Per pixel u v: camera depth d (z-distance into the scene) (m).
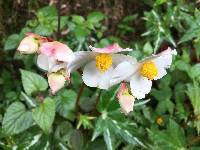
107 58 0.11
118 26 0.17
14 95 0.15
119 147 0.14
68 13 0.17
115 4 0.17
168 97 0.15
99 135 0.14
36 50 0.11
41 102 0.12
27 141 0.13
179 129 0.13
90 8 0.17
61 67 0.11
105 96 0.13
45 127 0.12
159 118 0.15
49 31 0.15
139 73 0.12
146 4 0.17
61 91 0.14
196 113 0.14
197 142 0.14
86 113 0.14
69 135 0.13
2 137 0.13
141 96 0.12
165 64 0.12
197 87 0.14
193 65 0.15
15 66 0.17
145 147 0.13
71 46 0.15
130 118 0.14
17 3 0.16
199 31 0.15
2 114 0.14
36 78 0.12
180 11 0.16
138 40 0.17
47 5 0.16
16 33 0.17
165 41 0.16
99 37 0.16
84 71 0.12
